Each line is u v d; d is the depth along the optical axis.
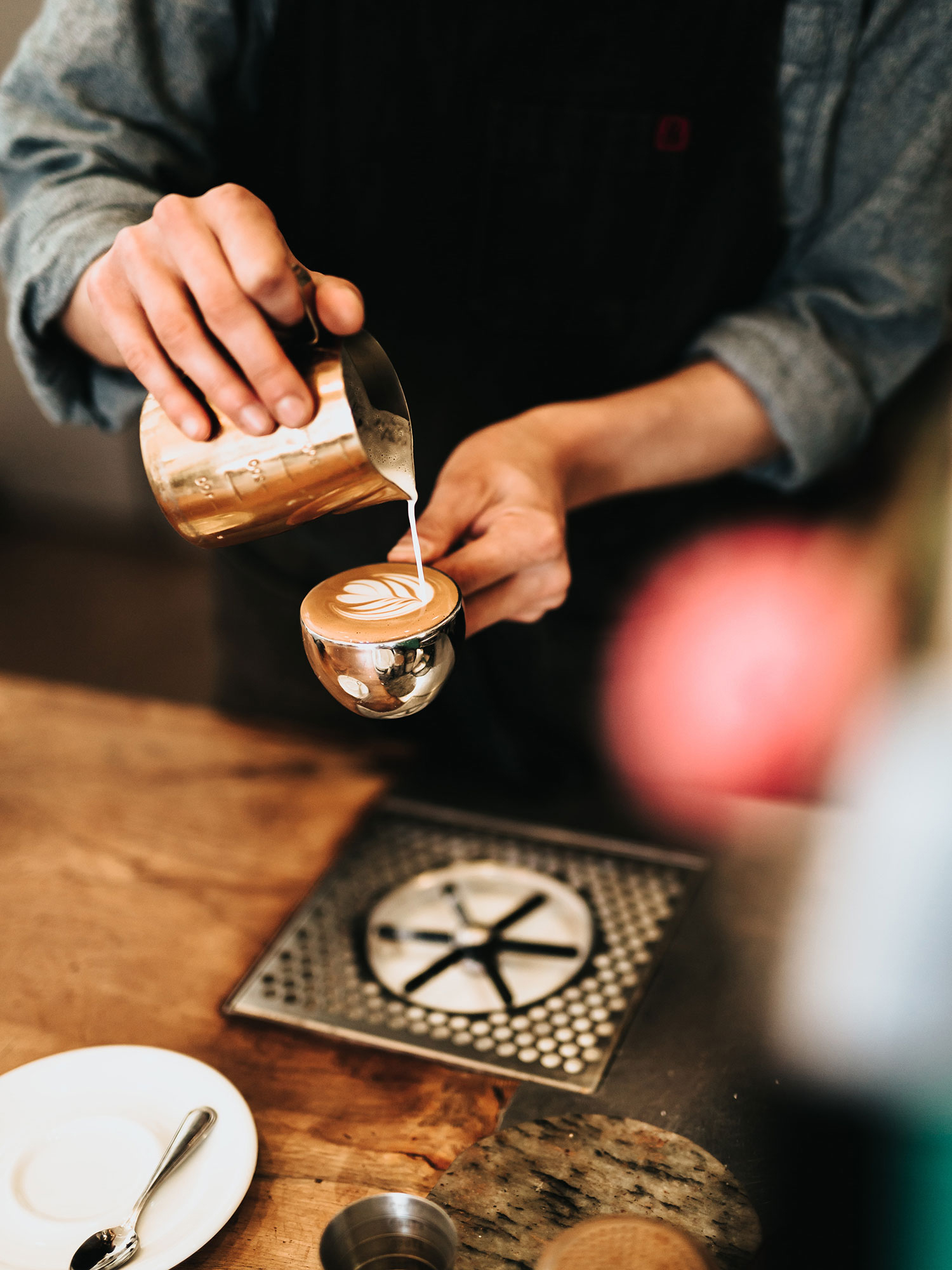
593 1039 0.93
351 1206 0.69
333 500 0.76
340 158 1.34
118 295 0.76
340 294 0.70
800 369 1.35
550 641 1.56
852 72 1.28
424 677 0.80
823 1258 0.74
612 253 1.37
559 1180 0.78
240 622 1.59
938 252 1.36
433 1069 0.90
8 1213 0.76
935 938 1.03
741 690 1.65
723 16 1.23
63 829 1.22
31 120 1.21
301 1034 0.94
